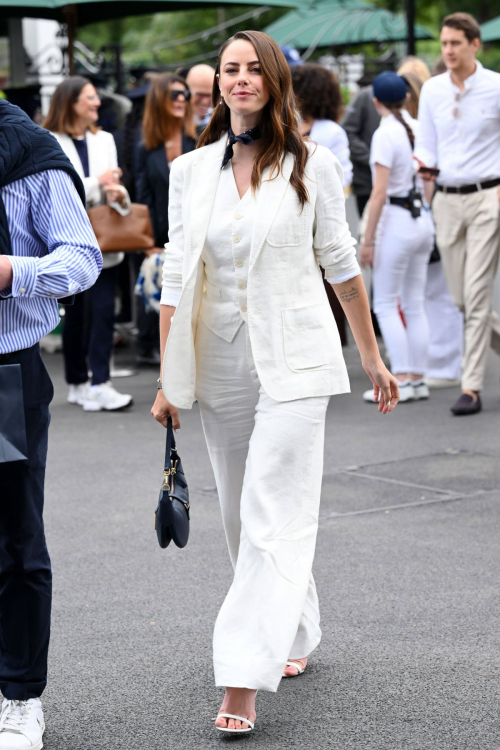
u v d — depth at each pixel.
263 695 5.12
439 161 11.26
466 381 11.34
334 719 4.86
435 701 5.00
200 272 4.89
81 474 9.48
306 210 4.79
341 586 6.55
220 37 30.17
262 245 4.73
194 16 42.69
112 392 12.23
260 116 4.82
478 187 11.05
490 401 11.96
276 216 4.74
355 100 15.52
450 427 10.78
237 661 4.61
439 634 5.79
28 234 4.55
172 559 7.16
